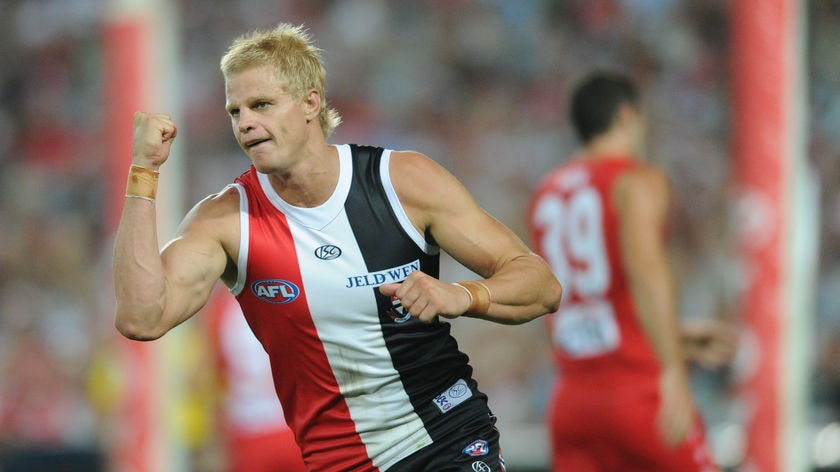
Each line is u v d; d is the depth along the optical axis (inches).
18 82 2089.1
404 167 486.3
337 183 476.1
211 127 1998.0
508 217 1935.3
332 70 2101.4
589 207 755.4
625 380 741.9
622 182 735.7
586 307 759.1
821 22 2165.4
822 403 1238.3
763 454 839.1
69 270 1734.7
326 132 482.6
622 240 729.6
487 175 1988.2
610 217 745.0
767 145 845.2
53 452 1161.4
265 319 489.1
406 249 482.3
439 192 483.5
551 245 782.5
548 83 2128.4
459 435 504.7
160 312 445.7
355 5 2181.3
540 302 477.1
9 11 2148.1
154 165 451.8
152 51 917.2
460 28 2169.0
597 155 775.1
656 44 2180.1
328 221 474.9
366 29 2153.1
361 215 477.4
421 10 2183.8
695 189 1962.4
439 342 500.4
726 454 1076.5
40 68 2108.8
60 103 2069.4
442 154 2016.5
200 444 1071.6
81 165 1959.9
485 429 512.1
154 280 442.0
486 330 1567.4
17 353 1519.4
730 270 1678.2
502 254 484.1
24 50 2124.8
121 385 933.8
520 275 469.1
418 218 482.9
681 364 710.5
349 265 476.4
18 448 1193.4
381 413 499.5
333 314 480.7
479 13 2183.8
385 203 479.8
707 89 2146.9
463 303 439.8
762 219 845.2
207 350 1043.3
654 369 738.8
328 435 507.5
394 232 479.8
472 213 485.7
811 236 848.9
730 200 1859.0
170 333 932.0
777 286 839.7
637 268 716.0
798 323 839.7
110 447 1146.0
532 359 1552.7
